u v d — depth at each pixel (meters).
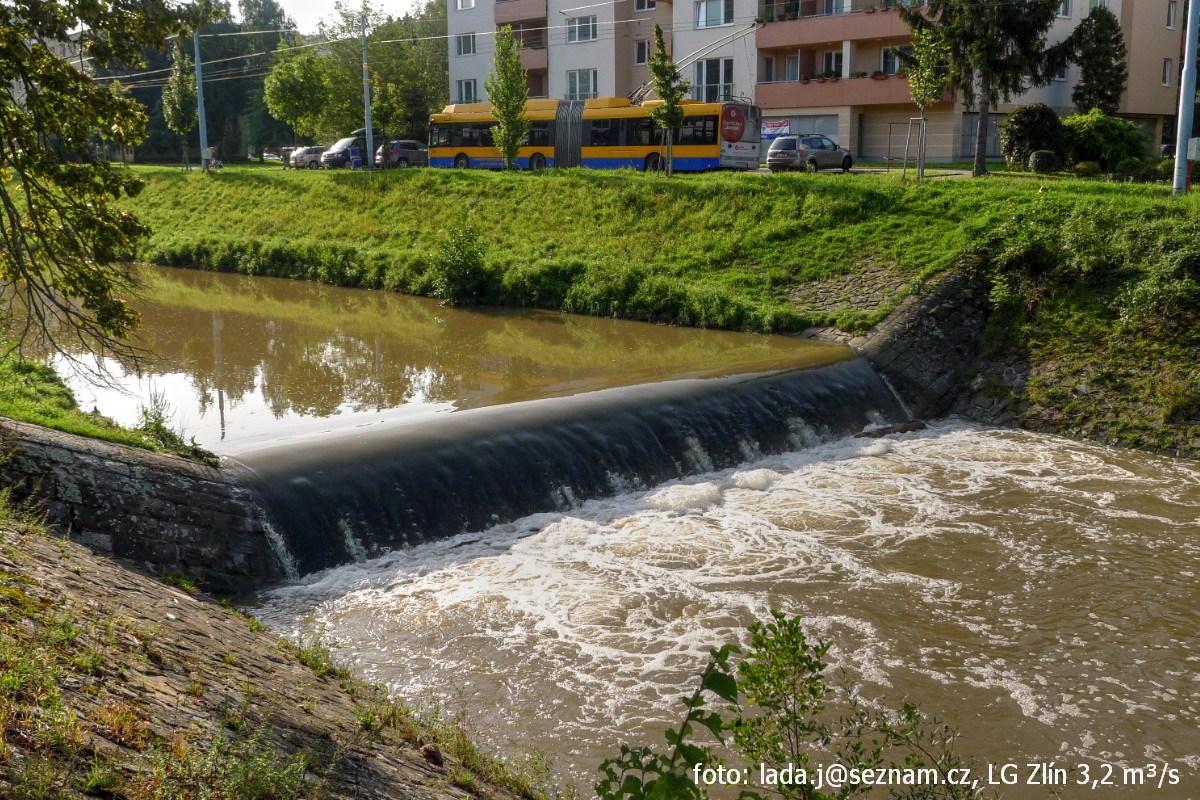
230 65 76.50
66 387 15.78
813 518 13.67
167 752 5.03
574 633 10.21
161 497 10.63
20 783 4.19
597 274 26.14
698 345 21.27
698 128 36.12
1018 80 29.16
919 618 10.87
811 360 19.09
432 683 9.15
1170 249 19.94
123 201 42.12
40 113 10.56
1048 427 18.22
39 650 5.64
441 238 31.36
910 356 20.06
